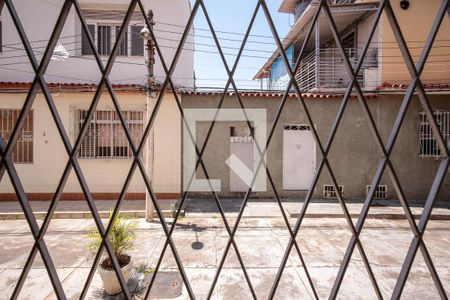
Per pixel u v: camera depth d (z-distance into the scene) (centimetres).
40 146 838
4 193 828
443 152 142
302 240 542
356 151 895
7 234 572
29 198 834
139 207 756
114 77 975
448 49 960
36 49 951
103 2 970
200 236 558
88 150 852
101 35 978
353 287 365
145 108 851
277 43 149
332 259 454
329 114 895
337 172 895
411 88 141
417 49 961
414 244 141
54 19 962
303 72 1188
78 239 542
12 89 799
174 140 859
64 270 409
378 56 970
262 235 568
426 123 890
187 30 145
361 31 1057
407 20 971
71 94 835
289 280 384
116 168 851
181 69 1019
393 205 803
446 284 378
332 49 1106
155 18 993
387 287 367
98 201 827
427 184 890
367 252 486
